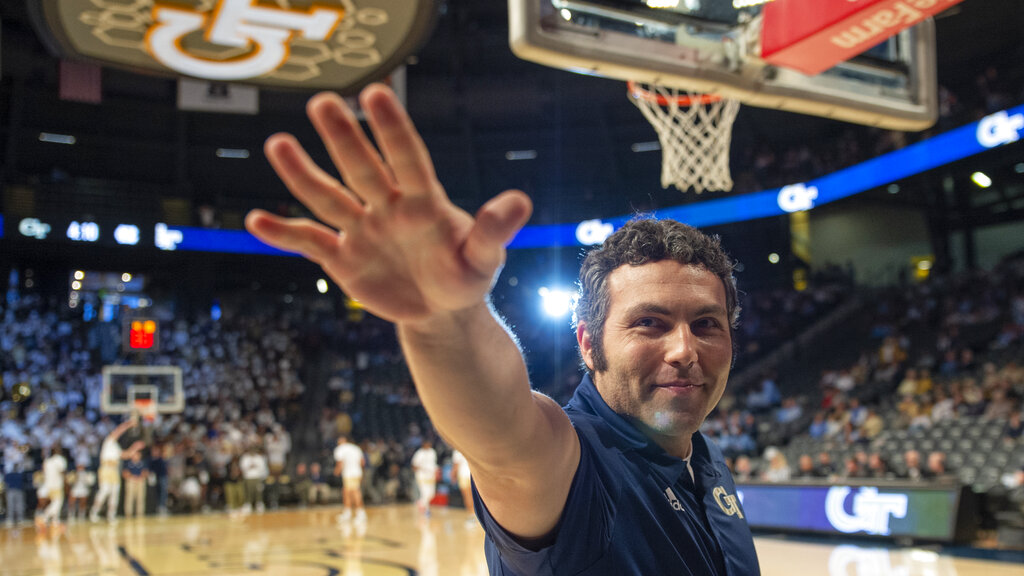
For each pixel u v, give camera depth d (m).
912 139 15.98
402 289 0.76
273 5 5.69
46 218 19.83
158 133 22.16
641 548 1.04
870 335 17.33
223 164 23.02
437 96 22.20
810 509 9.85
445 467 17.34
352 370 22.39
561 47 3.70
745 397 17.14
